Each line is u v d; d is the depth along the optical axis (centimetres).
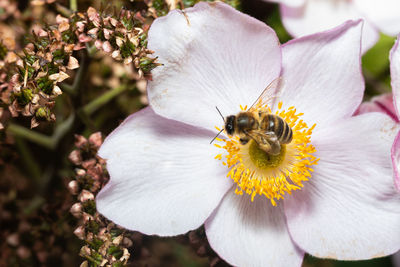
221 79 20
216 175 20
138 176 19
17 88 19
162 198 19
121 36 19
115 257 19
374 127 19
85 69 20
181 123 20
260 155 20
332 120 20
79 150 20
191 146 20
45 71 19
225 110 20
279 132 19
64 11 20
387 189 19
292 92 20
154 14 20
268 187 20
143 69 19
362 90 19
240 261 19
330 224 20
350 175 20
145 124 19
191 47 19
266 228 20
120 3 20
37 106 19
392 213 19
